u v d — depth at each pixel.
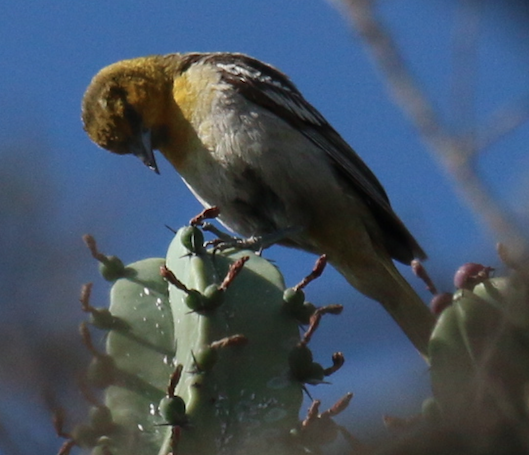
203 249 7.80
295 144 11.98
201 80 12.13
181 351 7.49
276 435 6.93
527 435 4.97
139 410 7.41
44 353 7.04
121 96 12.41
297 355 7.22
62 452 6.84
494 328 6.55
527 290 6.16
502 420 5.07
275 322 7.45
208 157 12.05
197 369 7.05
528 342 6.11
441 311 7.16
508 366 6.04
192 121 12.12
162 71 12.46
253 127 11.84
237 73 12.08
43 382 6.87
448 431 5.00
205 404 6.98
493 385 5.79
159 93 12.34
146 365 7.62
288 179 11.91
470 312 6.75
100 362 7.50
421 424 5.20
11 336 7.01
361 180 12.17
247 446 6.91
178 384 7.40
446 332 6.77
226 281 7.30
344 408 5.78
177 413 6.83
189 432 6.87
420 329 11.80
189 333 7.38
